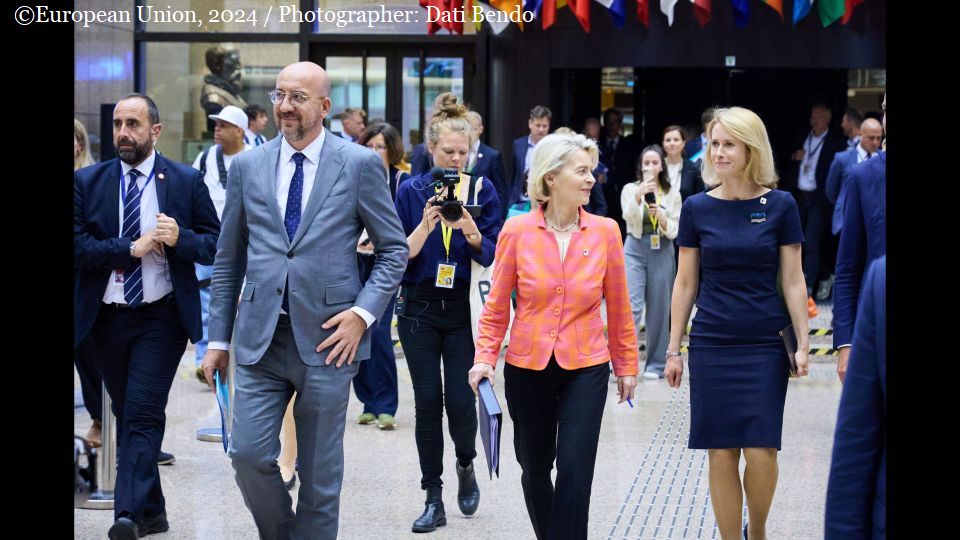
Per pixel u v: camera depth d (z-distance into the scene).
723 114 4.66
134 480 5.10
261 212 4.42
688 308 4.86
